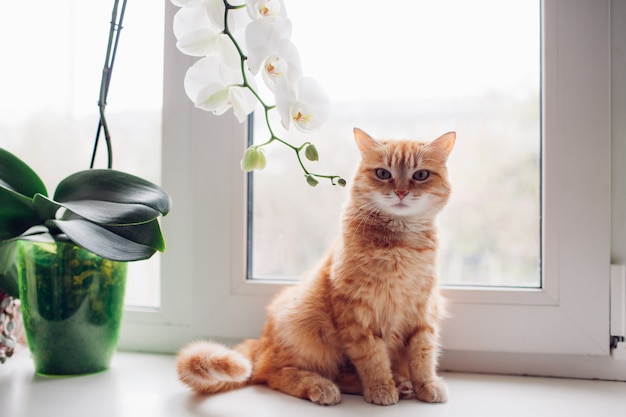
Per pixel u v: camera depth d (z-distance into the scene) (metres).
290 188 1.13
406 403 0.84
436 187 0.97
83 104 1.23
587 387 0.92
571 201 0.97
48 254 0.93
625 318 0.95
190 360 0.84
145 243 0.84
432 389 0.85
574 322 0.97
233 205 1.09
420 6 1.09
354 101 1.12
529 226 1.03
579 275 0.96
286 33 0.82
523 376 0.99
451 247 1.07
